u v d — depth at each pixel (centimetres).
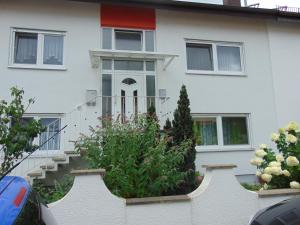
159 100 1036
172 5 1070
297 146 557
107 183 498
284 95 1159
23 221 222
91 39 1025
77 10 1030
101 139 569
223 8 1102
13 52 979
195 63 1126
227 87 1112
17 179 291
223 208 489
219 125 1096
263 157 588
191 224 473
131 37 1080
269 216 375
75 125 963
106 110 995
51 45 1016
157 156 524
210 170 508
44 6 1012
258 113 1125
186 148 606
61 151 938
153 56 1005
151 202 464
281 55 1184
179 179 548
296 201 393
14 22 984
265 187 570
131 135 544
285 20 1166
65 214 436
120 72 1030
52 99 970
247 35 1168
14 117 607
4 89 946
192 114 1069
